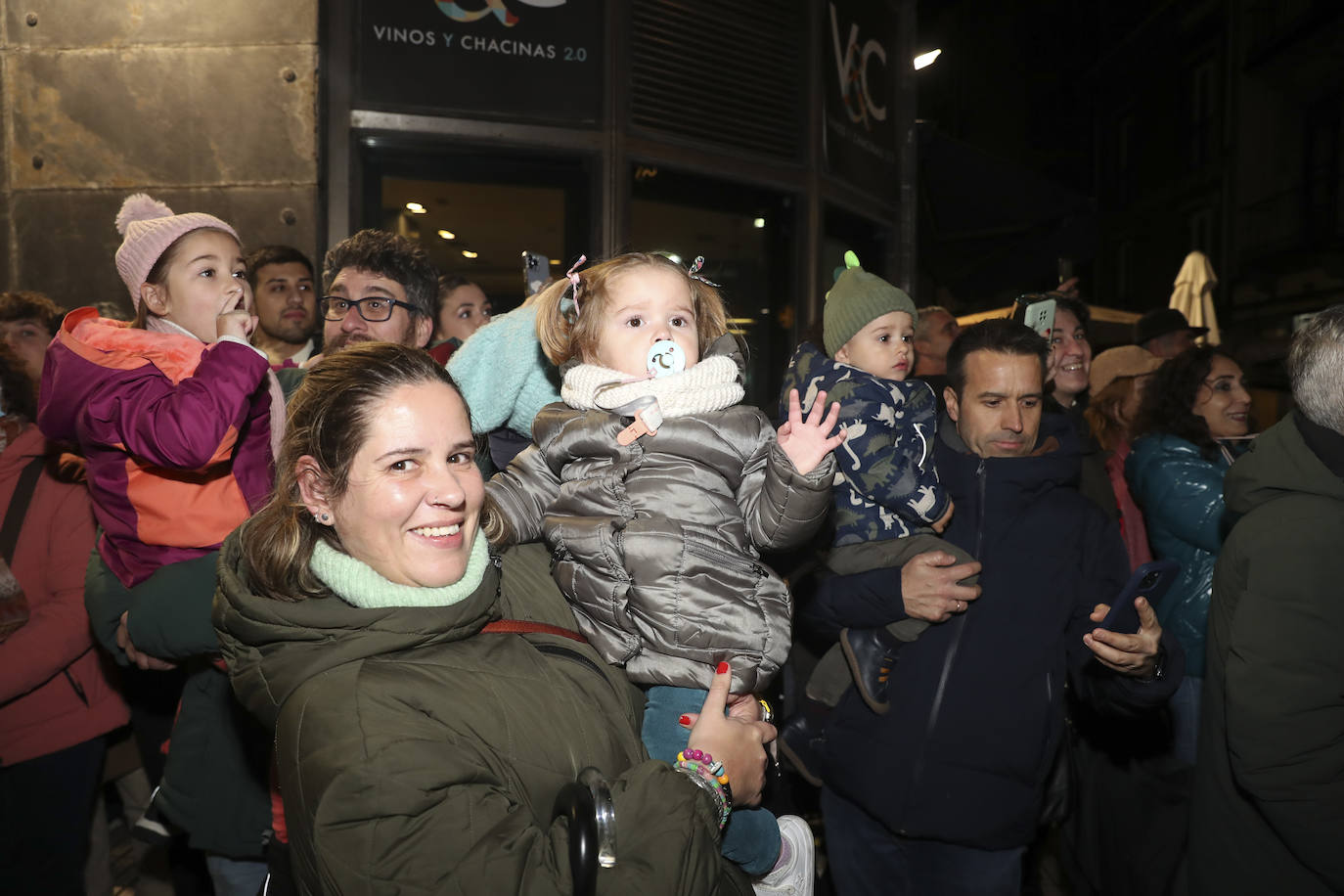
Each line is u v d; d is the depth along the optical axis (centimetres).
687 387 152
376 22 414
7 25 416
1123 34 2586
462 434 127
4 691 229
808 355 263
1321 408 186
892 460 231
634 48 452
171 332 211
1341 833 178
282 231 409
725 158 485
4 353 249
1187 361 316
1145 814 278
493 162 440
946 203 793
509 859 107
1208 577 290
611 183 445
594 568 145
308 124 406
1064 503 232
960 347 245
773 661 146
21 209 419
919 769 221
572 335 164
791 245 523
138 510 196
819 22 527
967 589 217
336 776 108
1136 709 227
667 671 143
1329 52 1947
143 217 221
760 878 164
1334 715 179
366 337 254
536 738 125
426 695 119
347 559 125
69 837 246
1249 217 2136
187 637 190
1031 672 220
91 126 414
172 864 276
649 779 122
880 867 238
